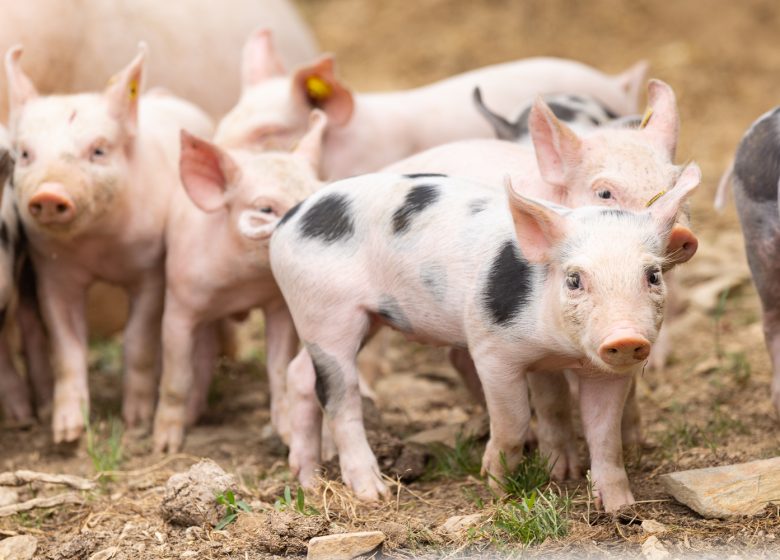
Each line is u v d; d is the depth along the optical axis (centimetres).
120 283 1106
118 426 1099
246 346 1380
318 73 1203
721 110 2036
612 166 844
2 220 1044
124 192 1045
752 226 909
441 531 800
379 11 2472
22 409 1148
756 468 817
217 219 1010
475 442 970
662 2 2359
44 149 989
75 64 1274
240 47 1447
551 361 786
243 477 964
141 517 885
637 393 1104
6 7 1191
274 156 1002
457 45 2319
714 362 1178
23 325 1148
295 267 867
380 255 841
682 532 767
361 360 1154
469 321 795
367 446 877
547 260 742
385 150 1284
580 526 788
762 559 719
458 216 816
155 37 1366
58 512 909
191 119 1197
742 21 2312
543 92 1325
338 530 806
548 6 2389
